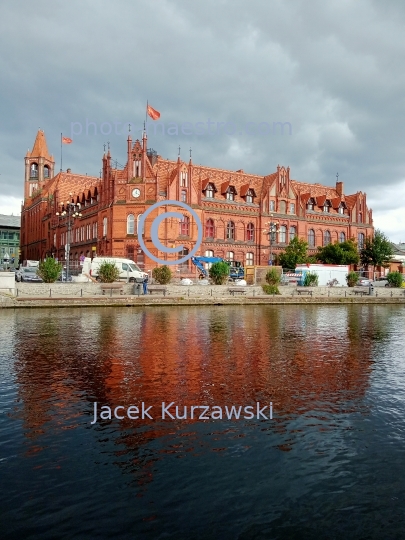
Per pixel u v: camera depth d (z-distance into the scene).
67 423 9.30
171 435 8.77
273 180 72.38
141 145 58.78
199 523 6.04
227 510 6.34
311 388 12.08
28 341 18.69
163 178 60.78
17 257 130.75
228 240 66.38
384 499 6.68
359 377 13.34
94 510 6.26
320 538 5.78
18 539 5.65
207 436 8.74
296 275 54.03
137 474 7.24
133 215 58.22
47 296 37.25
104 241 60.66
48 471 7.29
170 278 46.94
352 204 81.50
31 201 103.12
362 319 30.48
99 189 63.53
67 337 19.81
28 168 108.12
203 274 57.53
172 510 6.31
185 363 14.76
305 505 6.49
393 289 51.84
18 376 12.84
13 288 36.50
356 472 7.44
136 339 19.50
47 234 87.50
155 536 5.76
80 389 11.63
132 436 8.70
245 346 18.25
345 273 58.44
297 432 9.02
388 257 73.25
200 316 30.30
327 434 8.94
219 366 14.42
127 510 6.28
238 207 67.94
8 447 8.15
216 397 11.11
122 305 36.66
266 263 69.69
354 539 5.78
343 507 6.46
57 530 5.83
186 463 7.63
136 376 12.95
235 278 57.78
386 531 5.95
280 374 13.53
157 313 32.03
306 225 74.94
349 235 79.69
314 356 16.41
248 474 7.30
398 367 14.77
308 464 7.68
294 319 29.58
